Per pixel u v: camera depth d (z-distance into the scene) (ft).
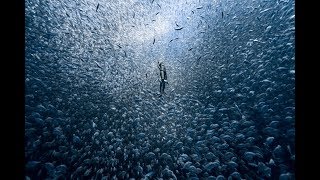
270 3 21.93
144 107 17.90
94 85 18.93
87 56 23.50
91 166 9.84
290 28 15.81
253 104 12.53
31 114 11.41
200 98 17.10
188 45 32.48
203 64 23.07
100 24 32.63
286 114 10.34
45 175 8.34
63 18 26.07
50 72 16.78
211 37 27.50
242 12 26.30
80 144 11.34
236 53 19.99
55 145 10.42
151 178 9.11
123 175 9.30
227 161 9.46
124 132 13.65
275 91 12.19
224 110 13.42
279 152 8.38
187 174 9.27
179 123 14.64
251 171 8.45
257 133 10.26
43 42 19.75
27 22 20.39
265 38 17.69
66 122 12.64
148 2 45.11
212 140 11.16
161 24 41.93
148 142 12.65
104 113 15.29
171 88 21.81
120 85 21.70
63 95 15.16
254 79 14.51
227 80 17.08
